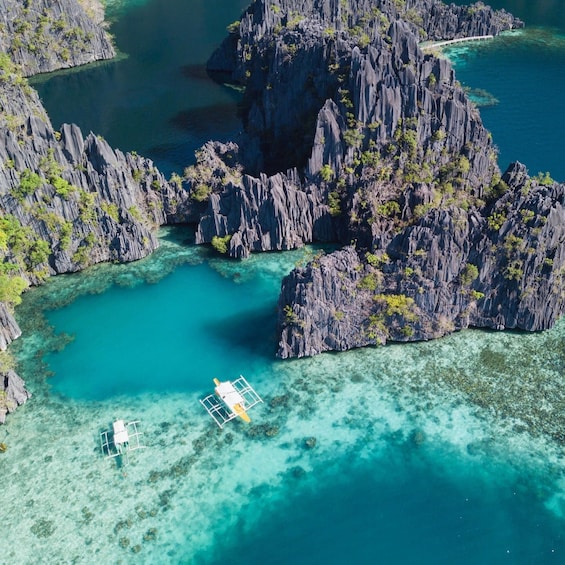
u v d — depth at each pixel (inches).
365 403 3309.5
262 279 4217.5
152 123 6299.2
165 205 4712.1
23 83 4813.0
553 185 3799.2
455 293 3595.0
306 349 3531.0
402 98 4266.7
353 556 2674.7
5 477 2984.7
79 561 2647.6
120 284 4190.5
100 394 3410.4
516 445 3088.1
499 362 3508.9
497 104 6373.0
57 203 4153.5
